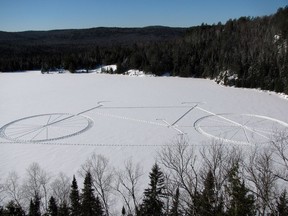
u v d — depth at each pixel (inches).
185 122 2564.0
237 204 569.0
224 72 4697.3
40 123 2551.7
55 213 1082.7
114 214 1215.6
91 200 1104.8
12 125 2503.7
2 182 1488.7
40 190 1400.1
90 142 2103.8
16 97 3609.7
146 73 5733.3
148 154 1872.5
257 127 2436.0
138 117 2714.1
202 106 3112.7
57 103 3255.4
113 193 1360.7
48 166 1711.4
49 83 4808.1
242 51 4835.1
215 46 5570.9
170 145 2003.0
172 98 3486.7
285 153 1745.8
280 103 3284.9
